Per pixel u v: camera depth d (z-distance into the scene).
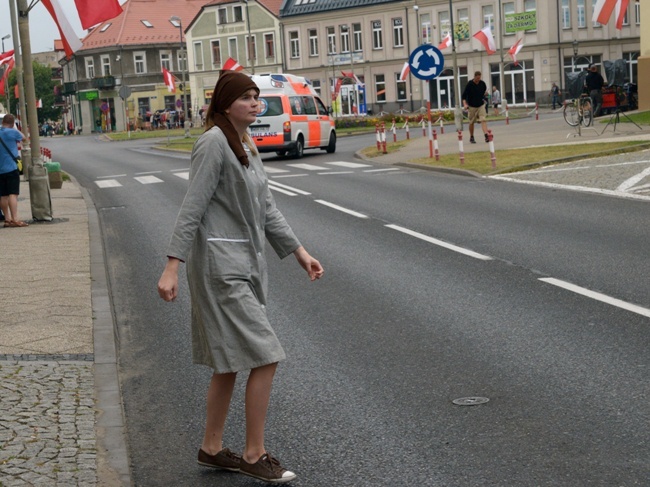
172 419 7.17
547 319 9.59
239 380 8.12
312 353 8.85
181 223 5.54
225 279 5.59
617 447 5.94
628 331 8.91
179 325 10.51
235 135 5.70
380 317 10.18
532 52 89.81
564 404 6.87
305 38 105.38
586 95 39.78
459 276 12.24
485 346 8.70
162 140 76.50
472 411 6.85
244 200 5.68
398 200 21.45
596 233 15.13
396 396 7.34
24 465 5.83
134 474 6.00
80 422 6.74
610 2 44.72
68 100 142.38
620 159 26.55
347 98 102.56
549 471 5.62
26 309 11.03
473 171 26.56
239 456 6.03
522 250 13.93
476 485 5.48
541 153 29.80
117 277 13.81
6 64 51.09
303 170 32.41
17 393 7.46
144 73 122.31
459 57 93.94
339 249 15.07
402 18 97.19
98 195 28.05
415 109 97.12
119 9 22.41
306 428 6.71
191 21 117.69
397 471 5.78
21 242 17.39
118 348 9.56
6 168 20.19
